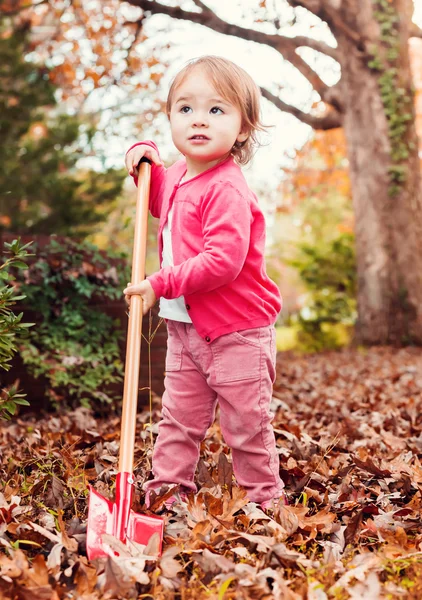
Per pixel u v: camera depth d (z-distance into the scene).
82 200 13.00
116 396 5.44
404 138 12.66
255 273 2.61
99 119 16.48
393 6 12.63
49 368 5.03
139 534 2.25
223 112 2.58
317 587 1.91
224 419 2.66
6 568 1.97
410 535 2.50
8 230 12.80
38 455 3.43
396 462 3.36
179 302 2.66
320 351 13.69
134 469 3.20
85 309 5.37
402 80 12.66
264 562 2.09
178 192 2.68
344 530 2.41
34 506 2.63
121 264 5.53
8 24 13.95
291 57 13.13
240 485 2.71
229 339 2.57
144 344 5.35
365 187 12.70
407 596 1.90
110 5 14.77
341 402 5.82
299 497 2.87
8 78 13.05
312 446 3.68
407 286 12.48
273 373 2.73
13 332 2.80
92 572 2.01
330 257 15.23
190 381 2.70
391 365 9.23
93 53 14.92
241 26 12.80
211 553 2.07
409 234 12.55
